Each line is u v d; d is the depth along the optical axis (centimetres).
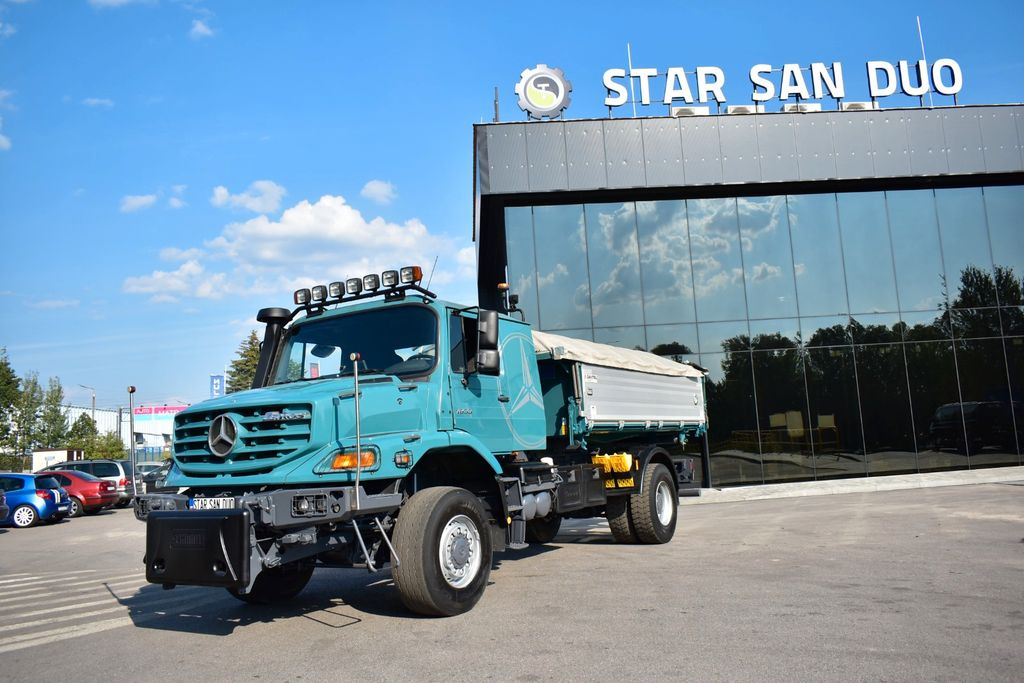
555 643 543
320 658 534
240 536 528
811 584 727
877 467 2188
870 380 2222
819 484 2084
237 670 514
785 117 2205
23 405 4984
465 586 654
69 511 2225
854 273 2255
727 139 2186
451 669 491
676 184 2155
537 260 2205
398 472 621
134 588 921
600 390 995
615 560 934
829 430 2194
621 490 1048
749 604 647
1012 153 2228
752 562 876
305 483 598
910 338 2241
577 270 2206
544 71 2200
